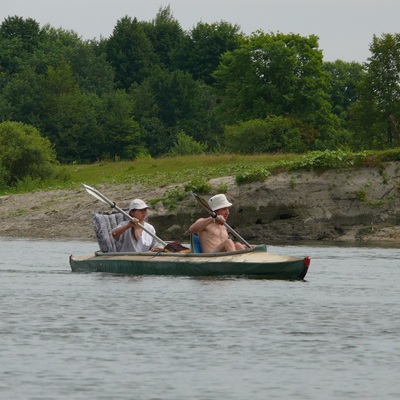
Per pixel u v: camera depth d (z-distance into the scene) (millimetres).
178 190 113125
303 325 35562
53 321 36312
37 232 117812
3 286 48625
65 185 144750
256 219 111812
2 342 31859
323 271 58406
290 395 25203
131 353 30219
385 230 109562
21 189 159000
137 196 122188
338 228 110875
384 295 45062
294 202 110812
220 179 115188
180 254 55125
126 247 58594
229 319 36906
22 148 171500
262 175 112125
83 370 27859
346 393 25438
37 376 27047
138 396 24938
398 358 29703
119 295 44469
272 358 29594
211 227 56000
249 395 25172
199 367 28328
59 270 59781
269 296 44156
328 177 111438
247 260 53094
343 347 31344
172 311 39000
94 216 59188
